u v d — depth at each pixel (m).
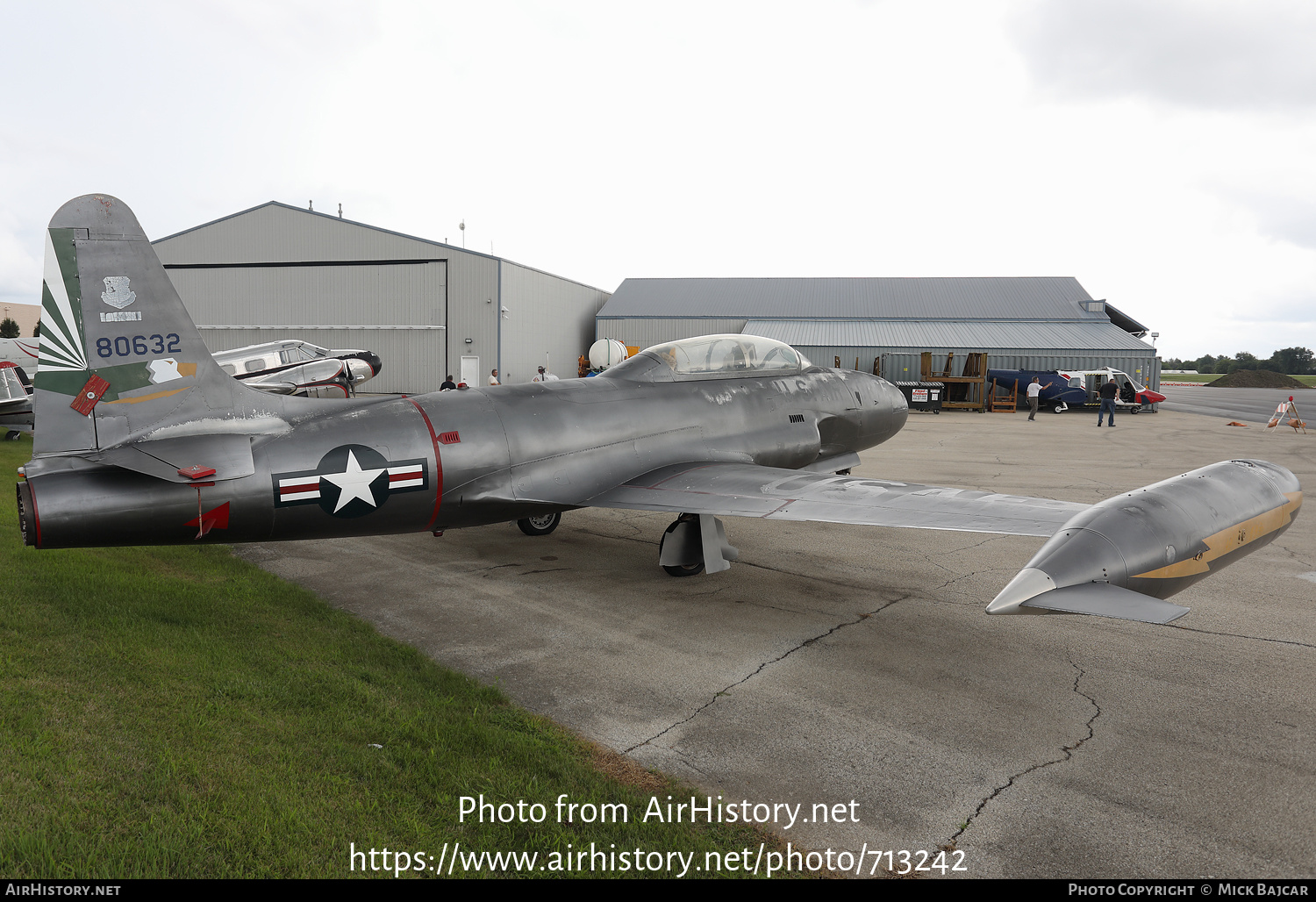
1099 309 37.75
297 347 19.30
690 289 44.84
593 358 30.27
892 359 33.06
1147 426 23.22
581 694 4.34
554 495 6.30
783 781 3.43
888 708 4.18
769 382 8.09
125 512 4.70
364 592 6.31
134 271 4.87
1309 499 10.41
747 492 6.03
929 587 6.56
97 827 2.75
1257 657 4.93
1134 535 4.22
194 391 5.09
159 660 4.30
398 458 5.60
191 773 3.14
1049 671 4.70
